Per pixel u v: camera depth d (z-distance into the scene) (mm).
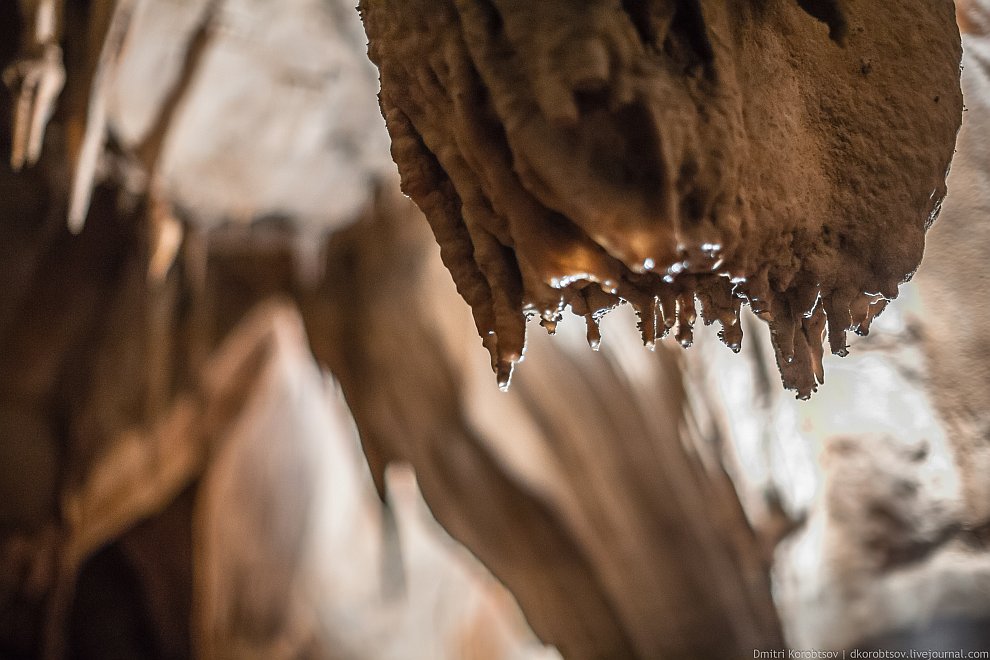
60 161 5062
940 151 1531
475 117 1253
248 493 6461
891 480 3943
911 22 1534
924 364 3623
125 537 6953
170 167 4520
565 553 4320
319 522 6762
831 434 4039
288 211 4992
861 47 1485
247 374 6137
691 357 4152
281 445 6523
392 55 1360
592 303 1340
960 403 3590
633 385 4109
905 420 3795
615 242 1159
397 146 1407
